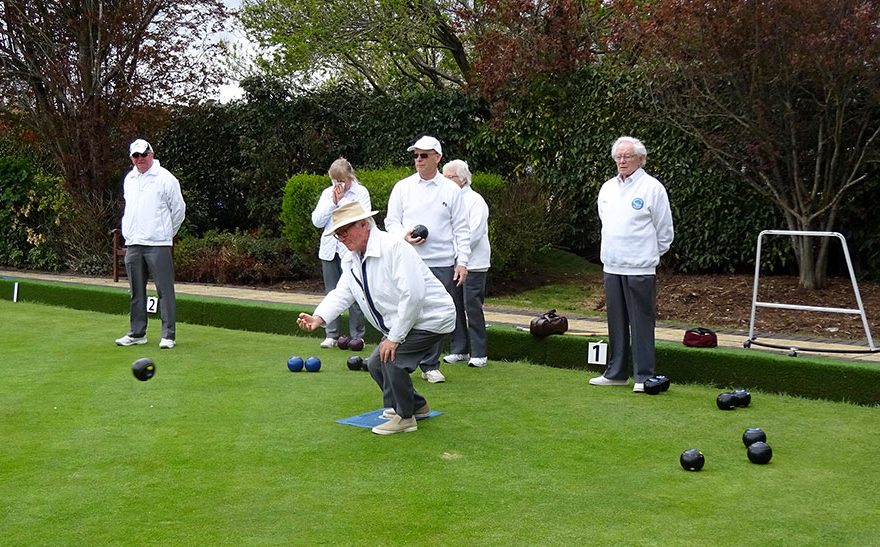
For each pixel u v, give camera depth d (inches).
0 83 530.3
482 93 505.7
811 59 350.9
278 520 141.6
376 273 187.3
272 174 546.3
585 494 154.1
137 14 514.9
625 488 157.3
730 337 316.5
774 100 379.6
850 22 342.3
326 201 298.8
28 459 173.6
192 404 218.8
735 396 219.0
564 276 472.1
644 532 136.5
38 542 132.9
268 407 216.2
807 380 233.8
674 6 375.9
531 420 205.5
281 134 562.9
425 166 251.1
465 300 271.4
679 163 439.2
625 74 457.7
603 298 417.1
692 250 443.5
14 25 524.1
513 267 447.5
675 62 396.8
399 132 541.6
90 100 526.3
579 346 269.1
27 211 547.2
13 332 328.8
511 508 147.0
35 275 526.6
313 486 157.9
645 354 238.7
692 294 402.9
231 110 584.4
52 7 525.0
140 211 294.7
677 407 220.1
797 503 149.9
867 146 371.9
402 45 583.5
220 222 600.7
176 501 150.4
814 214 385.4
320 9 580.4
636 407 219.5
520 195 442.0
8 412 209.6
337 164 292.8
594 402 224.7
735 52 370.6
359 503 149.3
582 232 490.6
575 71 481.1
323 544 132.0
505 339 283.4
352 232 184.7
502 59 489.4
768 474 165.9
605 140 466.6
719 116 399.9
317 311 196.2
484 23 557.0
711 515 143.9
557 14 483.8
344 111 569.9
